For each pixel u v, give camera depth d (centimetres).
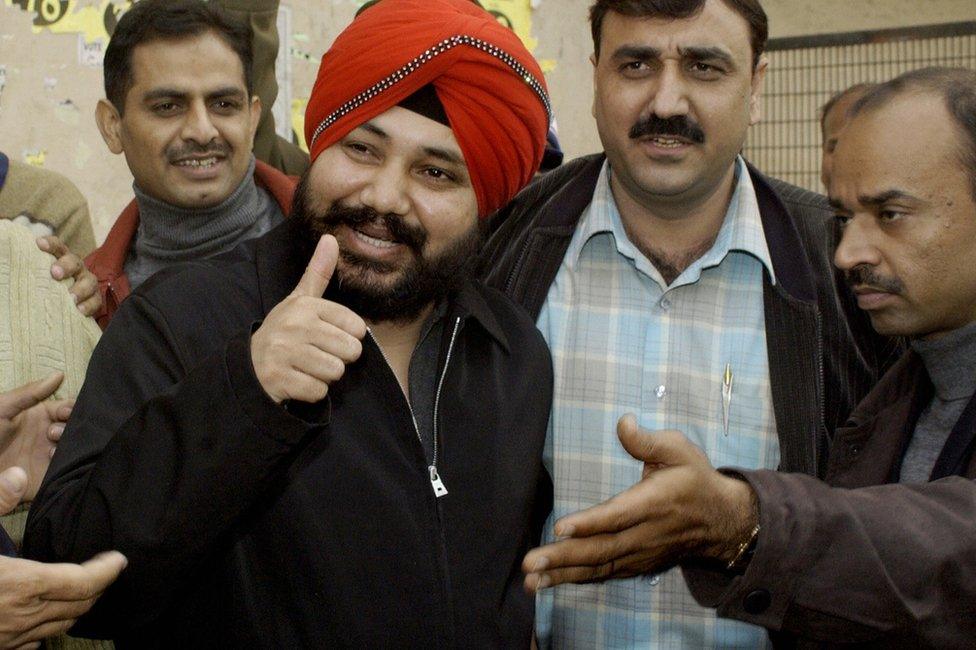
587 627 172
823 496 111
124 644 133
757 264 178
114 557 107
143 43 204
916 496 116
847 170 134
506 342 150
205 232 215
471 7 146
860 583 109
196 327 132
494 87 139
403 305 139
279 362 109
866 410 151
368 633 127
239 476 110
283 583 127
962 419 129
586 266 181
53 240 169
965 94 129
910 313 133
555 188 191
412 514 132
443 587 131
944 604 112
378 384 134
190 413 110
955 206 128
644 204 175
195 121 205
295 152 283
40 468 149
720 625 169
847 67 563
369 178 137
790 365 171
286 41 336
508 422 143
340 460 130
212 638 127
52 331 161
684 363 175
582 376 175
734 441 172
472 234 145
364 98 135
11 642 103
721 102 162
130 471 113
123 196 330
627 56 164
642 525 105
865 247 132
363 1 357
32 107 318
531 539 157
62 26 316
